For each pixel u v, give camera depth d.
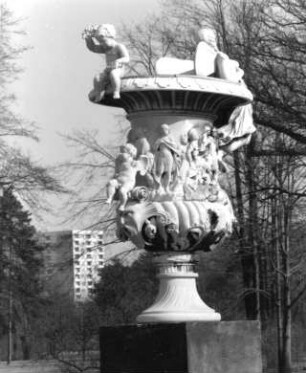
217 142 11.94
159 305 11.45
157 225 11.32
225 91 11.57
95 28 11.66
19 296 39.06
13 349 76.38
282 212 30.06
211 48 11.98
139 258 33.81
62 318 31.47
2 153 37.31
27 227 39.56
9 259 39.50
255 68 29.00
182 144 11.57
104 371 11.47
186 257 11.62
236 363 11.23
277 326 33.28
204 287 38.41
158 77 11.36
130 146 11.45
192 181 11.54
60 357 31.45
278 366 33.38
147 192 11.45
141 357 11.20
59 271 34.47
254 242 30.28
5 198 38.62
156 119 11.59
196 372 10.90
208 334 11.06
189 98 11.48
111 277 33.94
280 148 29.34
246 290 32.50
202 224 11.38
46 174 36.44
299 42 28.78
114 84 11.46
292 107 28.86
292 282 40.16
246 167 29.64
